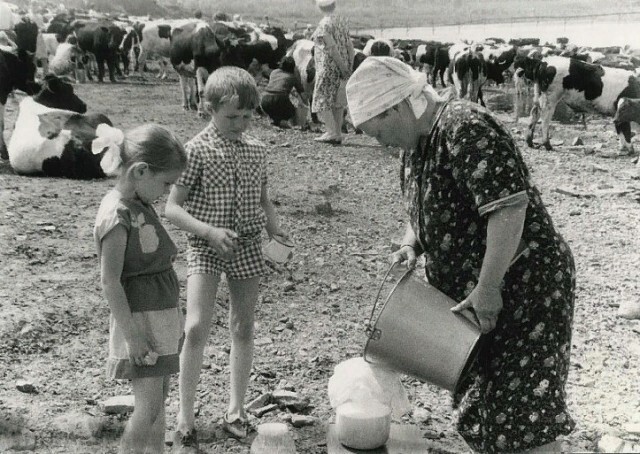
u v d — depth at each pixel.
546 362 2.79
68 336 4.84
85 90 19.44
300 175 10.10
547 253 2.82
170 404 4.09
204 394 4.20
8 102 15.37
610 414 4.22
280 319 5.36
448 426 4.00
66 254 6.32
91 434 3.69
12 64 10.00
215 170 3.54
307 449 3.68
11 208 7.52
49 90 9.63
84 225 7.19
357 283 6.21
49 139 8.98
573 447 3.80
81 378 4.33
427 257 3.11
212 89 3.49
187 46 15.15
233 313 3.76
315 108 12.45
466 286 2.97
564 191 9.91
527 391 2.79
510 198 2.68
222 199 3.56
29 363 4.46
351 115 2.92
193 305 3.57
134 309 3.11
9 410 3.87
